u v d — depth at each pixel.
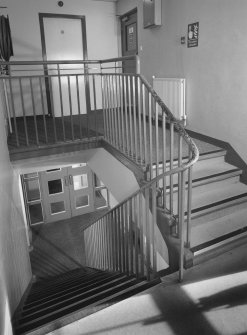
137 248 2.66
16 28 5.69
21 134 4.33
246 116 3.38
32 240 6.84
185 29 4.25
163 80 4.76
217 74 3.75
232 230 2.78
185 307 2.00
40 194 7.32
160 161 3.12
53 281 4.46
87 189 7.82
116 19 6.42
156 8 4.71
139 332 1.83
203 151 3.59
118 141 3.45
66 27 6.05
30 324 1.99
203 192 3.23
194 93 4.26
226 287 2.16
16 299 2.43
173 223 2.54
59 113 6.32
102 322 1.92
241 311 1.94
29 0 5.64
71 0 5.93
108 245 3.74
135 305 2.04
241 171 3.44
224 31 3.53
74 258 6.11
